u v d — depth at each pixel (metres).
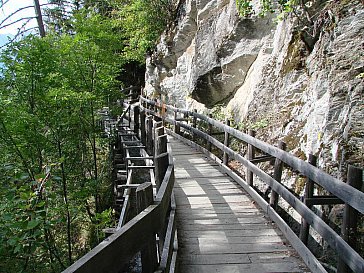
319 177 2.83
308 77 5.52
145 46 15.29
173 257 2.91
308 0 5.91
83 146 7.30
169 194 2.79
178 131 10.82
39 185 3.70
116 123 10.77
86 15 7.96
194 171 6.67
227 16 9.01
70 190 6.37
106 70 7.72
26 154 5.59
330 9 5.07
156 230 2.06
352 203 2.24
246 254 3.43
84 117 7.12
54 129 6.23
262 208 4.59
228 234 3.90
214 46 9.27
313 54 5.45
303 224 3.29
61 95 6.05
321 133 4.16
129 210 5.12
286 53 6.35
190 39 12.42
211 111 9.29
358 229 2.80
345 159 3.45
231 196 5.19
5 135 5.32
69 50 7.01
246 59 8.30
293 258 3.32
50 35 7.91
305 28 5.87
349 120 3.63
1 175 4.39
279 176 4.02
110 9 18.53
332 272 3.12
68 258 5.56
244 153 6.76
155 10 15.02
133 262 4.42
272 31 7.64
